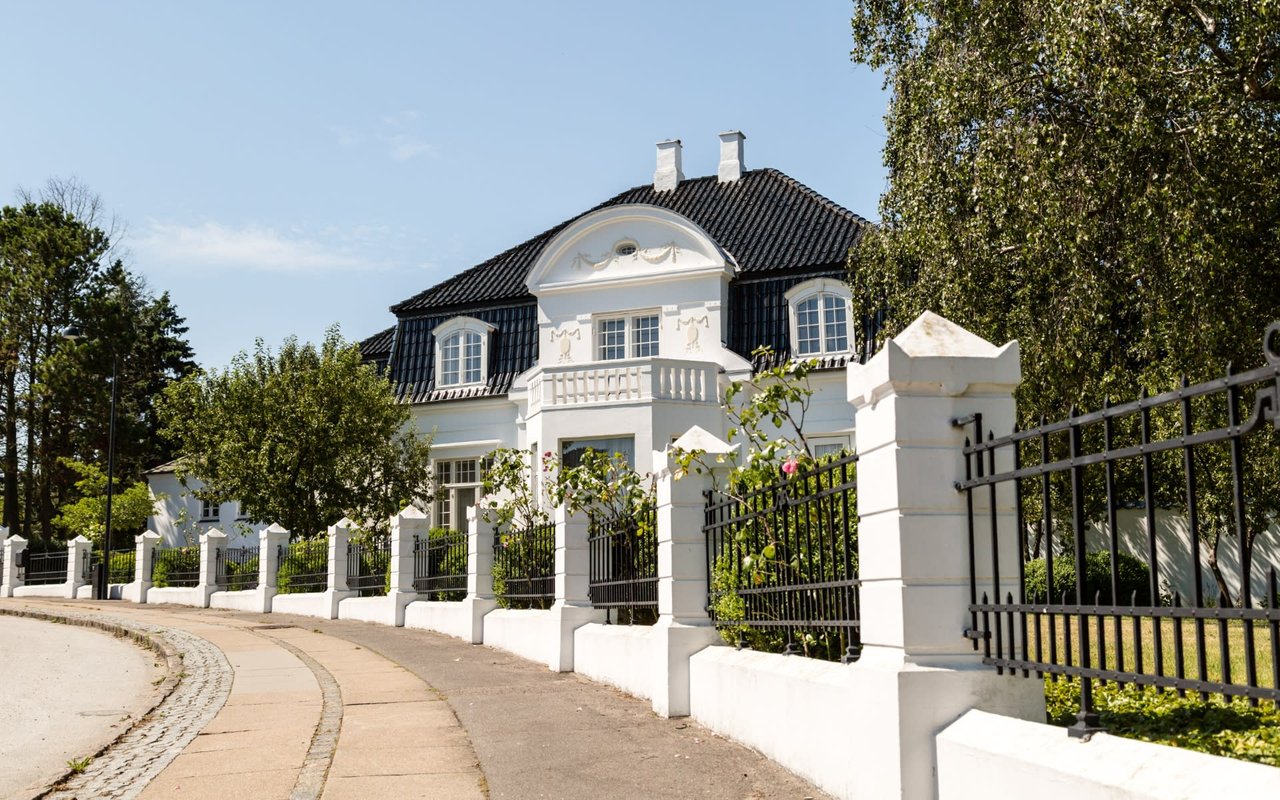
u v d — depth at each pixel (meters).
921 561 5.12
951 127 16.20
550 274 29.00
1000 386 5.29
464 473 30.16
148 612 24.98
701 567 9.05
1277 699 3.21
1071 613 4.25
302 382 30.61
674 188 33.03
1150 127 12.74
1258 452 15.17
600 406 24.72
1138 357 15.89
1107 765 3.83
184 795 6.64
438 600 19.03
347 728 8.84
